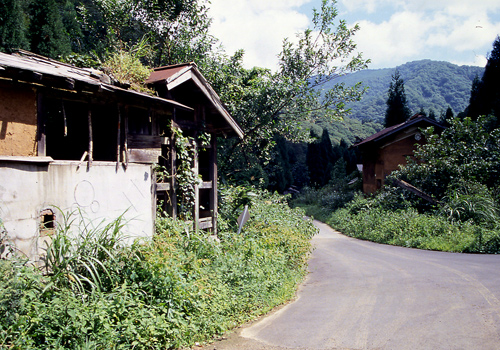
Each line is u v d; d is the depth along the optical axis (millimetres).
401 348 4902
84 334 4637
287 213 17297
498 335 5094
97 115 8672
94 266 5734
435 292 7555
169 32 18016
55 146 9781
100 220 7254
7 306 4309
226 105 16094
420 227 16625
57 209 6430
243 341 5637
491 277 8516
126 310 5148
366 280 9438
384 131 29172
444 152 20125
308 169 48844
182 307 6066
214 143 12219
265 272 8469
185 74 10055
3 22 15828
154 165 8906
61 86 6391
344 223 23406
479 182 18703
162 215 9820
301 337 5629
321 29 17703
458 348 4773
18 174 5824
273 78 17609
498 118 25984
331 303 7508
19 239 5766
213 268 7672
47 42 17734
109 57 9703
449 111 39094
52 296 5098
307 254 12789
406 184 20672
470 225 15586
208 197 13016
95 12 22141
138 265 6238
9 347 4215
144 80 9516
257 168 26578
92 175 7145
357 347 5062
